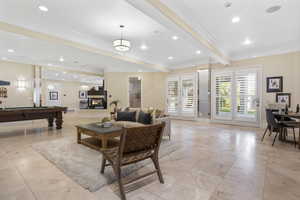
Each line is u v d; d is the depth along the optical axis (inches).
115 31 150.4
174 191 71.4
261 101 212.5
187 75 291.9
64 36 152.1
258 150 126.8
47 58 234.2
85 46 169.5
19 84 248.8
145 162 102.3
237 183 78.0
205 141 152.3
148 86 331.6
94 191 71.0
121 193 64.6
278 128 151.5
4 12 116.9
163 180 80.1
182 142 148.6
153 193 69.9
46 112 192.7
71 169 90.7
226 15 121.9
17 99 246.7
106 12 117.3
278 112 158.2
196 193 69.9
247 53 219.5
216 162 103.4
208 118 268.5
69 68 307.9
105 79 335.3
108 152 81.8
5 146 133.1
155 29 146.0
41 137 163.6
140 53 227.6
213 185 76.3
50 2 105.2
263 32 153.3
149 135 73.2
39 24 135.3
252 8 112.2
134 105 334.0
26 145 135.7
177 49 207.8
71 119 301.4
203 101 277.7
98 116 328.5
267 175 86.0
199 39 145.3
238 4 107.7
